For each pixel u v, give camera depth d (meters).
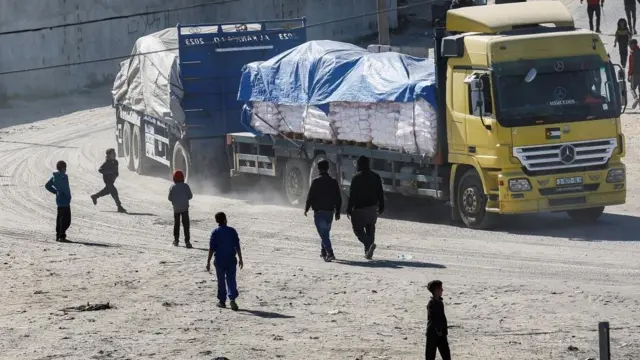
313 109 52.44
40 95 101.25
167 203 58.09
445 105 46.78
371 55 51.09
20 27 99.81
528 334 29.27
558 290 34.22
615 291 33.91
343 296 34.88
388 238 45.38
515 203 44.06
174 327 31.09
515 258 39.91
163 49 62.22
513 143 43.94
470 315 31.56
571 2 91.62
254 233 47.72
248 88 56.88
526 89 44.28
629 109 69.44
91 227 51.16
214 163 59.88
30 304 34.72
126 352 28.05
